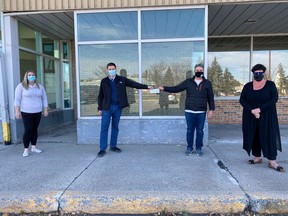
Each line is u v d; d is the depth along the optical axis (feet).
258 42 30.37
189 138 18.25
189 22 20.65
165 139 21.26
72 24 25.00
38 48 26.81
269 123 14.92
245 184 12.94
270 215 11.17
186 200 11.44
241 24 25.99
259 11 22.06
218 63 30.86
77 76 21.57
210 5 20.54
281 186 12.66
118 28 21.12
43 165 16.39
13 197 11.78
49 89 29.37
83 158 17.78
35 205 11.65
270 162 15.28
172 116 21.25
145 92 21.35
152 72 21.21
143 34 21.04
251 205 11.37
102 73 21.50
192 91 17.72
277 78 30.63
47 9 20.98
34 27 25.58
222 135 24.43
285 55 30.40
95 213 11.54
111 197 11.62
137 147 20.40
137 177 14.10
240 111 30.55
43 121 27.22
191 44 20.80
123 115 21.58
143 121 21.27
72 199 11.63
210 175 14.28
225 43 30.66
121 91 18.61
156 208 11.44
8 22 21.68
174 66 21.04
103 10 20.80
